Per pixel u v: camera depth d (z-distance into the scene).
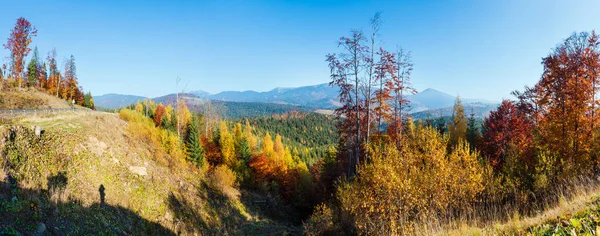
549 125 18.23
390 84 17.08
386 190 10.79
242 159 47.03
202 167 36.56
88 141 21.05
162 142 35.47
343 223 14.70
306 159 85.50
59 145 18.00
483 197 11.09
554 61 17.25
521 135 22.88
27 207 11.03
